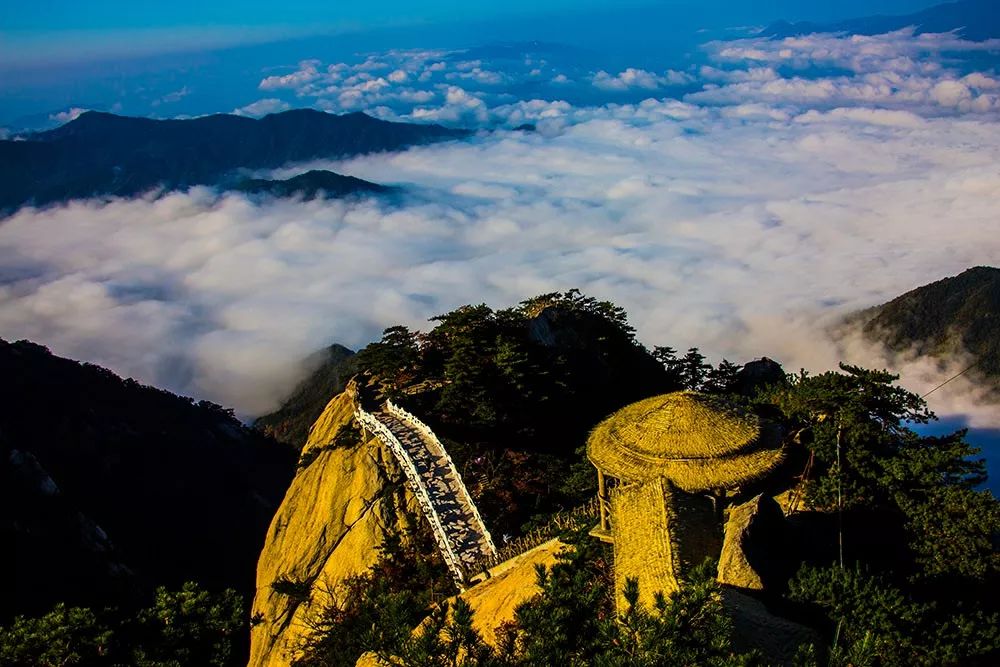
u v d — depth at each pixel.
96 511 86.69
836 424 28.94
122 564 77.94
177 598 31.02
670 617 15.87
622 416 27.78
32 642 27.25
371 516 42.16
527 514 38.00
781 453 25.45
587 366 58.09
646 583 21.05
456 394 48.53
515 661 18.39
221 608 31.08
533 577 26.73
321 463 50.38
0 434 80.56
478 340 52.84
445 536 36.50
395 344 56.19
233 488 103.38
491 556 33.56
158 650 28.92
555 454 46.06
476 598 28.67
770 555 22.70
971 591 23.25
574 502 37.66
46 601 66.06
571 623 17.84
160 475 98.69
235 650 53.03
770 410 32.56
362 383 55.69
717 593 16.72
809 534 25.27
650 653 15.33
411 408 49.25
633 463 25.50
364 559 40.97
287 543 48.38
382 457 45.38
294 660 39.06
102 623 29.31
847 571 21.77
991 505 24.30
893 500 26.72
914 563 24.53
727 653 16.19
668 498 23.61
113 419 104.56
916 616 20.53
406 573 37.09
